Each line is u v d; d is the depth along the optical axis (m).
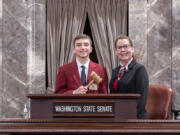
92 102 1.89
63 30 5.81
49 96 1.89
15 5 5.75
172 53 5.64
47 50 5.87
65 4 5.84
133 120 1.82
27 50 5.76
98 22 5.80
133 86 2.59
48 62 5.86
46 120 1.83
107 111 1.88
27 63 5.75
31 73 5.74
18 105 5.70
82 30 5.84
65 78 3.17
